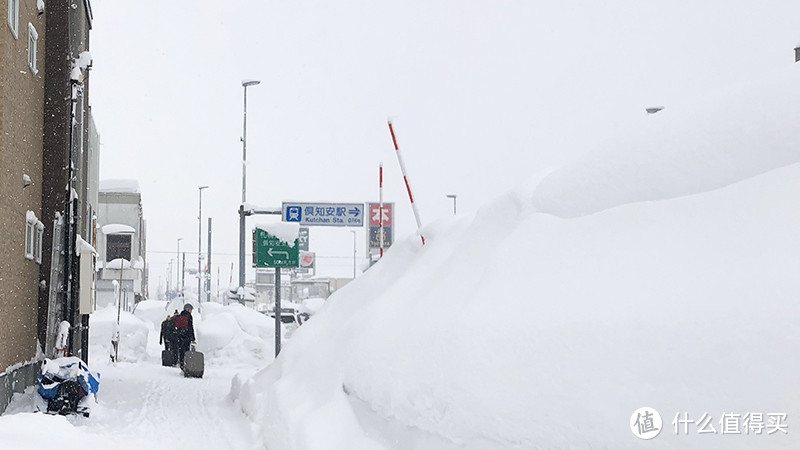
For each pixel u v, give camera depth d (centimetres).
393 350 620
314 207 2478
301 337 1016
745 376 333
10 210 1322
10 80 1311
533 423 413
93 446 838
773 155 436
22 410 1280
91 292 1744
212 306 3173
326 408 706
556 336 439
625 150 539
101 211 5925
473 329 514
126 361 2525
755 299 355
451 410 486
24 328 1500
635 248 458
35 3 1580
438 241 812
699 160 473
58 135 1725
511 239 588
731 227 414
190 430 1078
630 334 394
